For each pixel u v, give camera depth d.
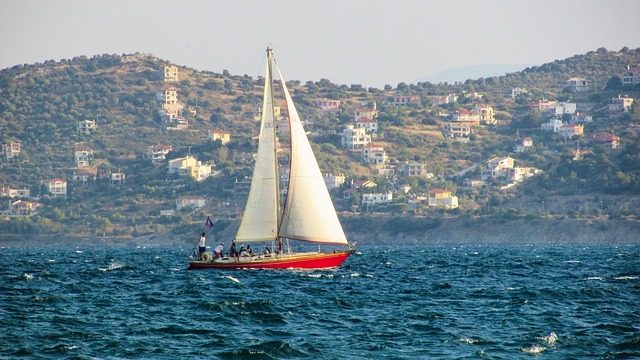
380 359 140.62
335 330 166.50
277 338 157.25
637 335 160.50
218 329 165.88
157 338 155.62
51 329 163.62
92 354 141.50
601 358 141.38
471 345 151.38
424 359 140.50
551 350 147.12
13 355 139.75
